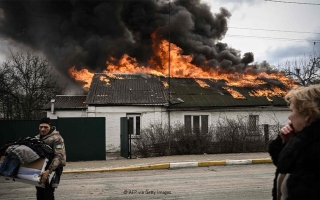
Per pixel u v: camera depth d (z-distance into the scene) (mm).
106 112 19703
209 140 16016
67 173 11031
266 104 21047
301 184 1857
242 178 8922
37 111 29469
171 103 20094
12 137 14195
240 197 6543
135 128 19812
